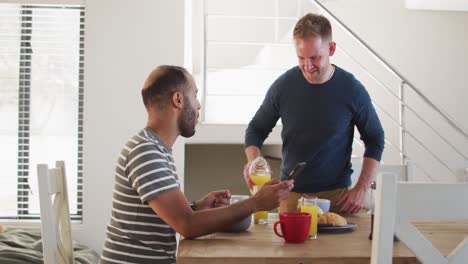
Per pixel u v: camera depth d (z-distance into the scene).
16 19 3.80
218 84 4.63
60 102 3.83
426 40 5.14
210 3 4.78
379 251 1.25
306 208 1.64
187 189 4.68
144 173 1.53
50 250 1.58
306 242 1.57
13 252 2.99
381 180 1.24
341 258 1.37
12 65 3.82
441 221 1.98
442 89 5.14
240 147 4.70
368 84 5.07
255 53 4.75
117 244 1.58
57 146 3.83
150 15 3.75
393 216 1.24
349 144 2.32
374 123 2.30
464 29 5.17
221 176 4.70
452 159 5.12
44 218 1.58
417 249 1.27
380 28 5.10
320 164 2.24
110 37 3.73
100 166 3.72
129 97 3.73
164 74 1.67
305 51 2.16
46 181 1.58
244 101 4.59
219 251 1.43
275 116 2.45
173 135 1.69
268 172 2.00
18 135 3.81
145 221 1.57
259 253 1.41
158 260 1.57
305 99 2.28
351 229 1.77
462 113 5.15
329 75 2.27
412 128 5.11
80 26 3.81
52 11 3.80
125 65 3.73
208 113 4.56
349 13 5.09
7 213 3.78
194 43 4.69
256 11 4.81
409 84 3.87
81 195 3.79
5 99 3.82
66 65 3.83
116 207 1.61
